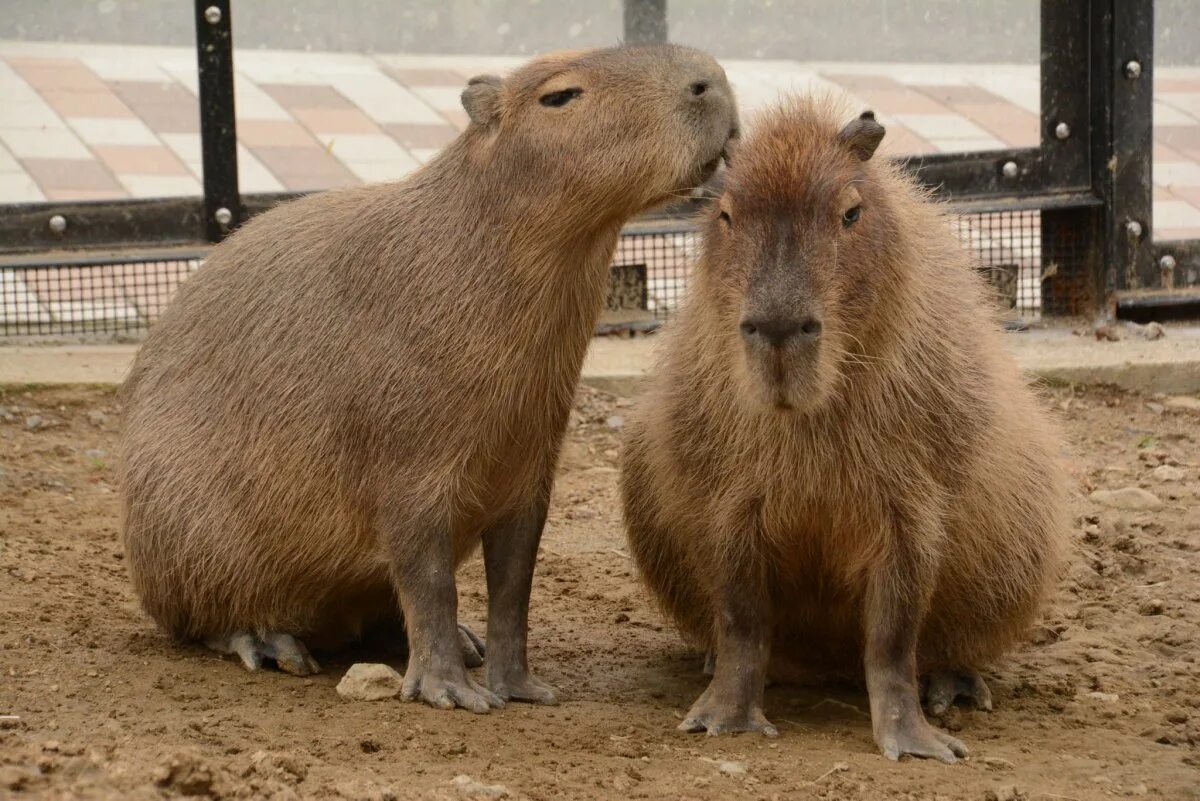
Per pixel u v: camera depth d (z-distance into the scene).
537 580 7.30
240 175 10.26
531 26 10.74
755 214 4.71
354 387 5.46
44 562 6.97
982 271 10.27
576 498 8.55
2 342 10.09
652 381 5.93
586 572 7.43
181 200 10.12
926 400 5.16
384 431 5.42
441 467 5.41
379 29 10.52
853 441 5.11
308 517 5.62
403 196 5.57
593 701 5.69
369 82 10.52
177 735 4.72
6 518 7.60
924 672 5.84
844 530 5.28
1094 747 5.19
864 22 10.73
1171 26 10.63
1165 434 9.31
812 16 10.70
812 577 5.53
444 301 5.37
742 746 5.11
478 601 7.08
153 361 6.04
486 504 5.62
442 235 5.41
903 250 5.01
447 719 5.22
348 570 5.73
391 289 5.45
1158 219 10.88
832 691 6.03
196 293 6.01
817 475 5.17
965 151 10.71
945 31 10.70
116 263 9.83
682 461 5.44
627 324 10.49
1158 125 10.78
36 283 10.05
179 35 10.08
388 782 4.38
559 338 5.45
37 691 5.24
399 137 10.55
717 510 5.36
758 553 5.38
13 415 8.94
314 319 5.57
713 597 5.46
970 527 5.38
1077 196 10.77
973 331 5.48
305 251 5.71
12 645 5.78
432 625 5.48
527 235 5.30
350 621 6.11
